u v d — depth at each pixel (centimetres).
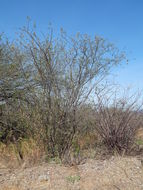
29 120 475
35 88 468
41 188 322
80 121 461
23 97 536
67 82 440
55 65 436
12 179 350
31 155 440
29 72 543
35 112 456
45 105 441
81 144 493
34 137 473
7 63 618
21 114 512
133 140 487
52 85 434
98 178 352
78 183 336
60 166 404
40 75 436
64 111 441
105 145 486
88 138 516
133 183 338
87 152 470
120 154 466
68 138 447
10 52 617
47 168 394
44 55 429
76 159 429
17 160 427
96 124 492
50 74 432
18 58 560
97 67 462
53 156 446
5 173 375
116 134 479
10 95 620
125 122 482
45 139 451
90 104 475
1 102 627
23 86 584
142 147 500
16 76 605
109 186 327
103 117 491
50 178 352
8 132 570
